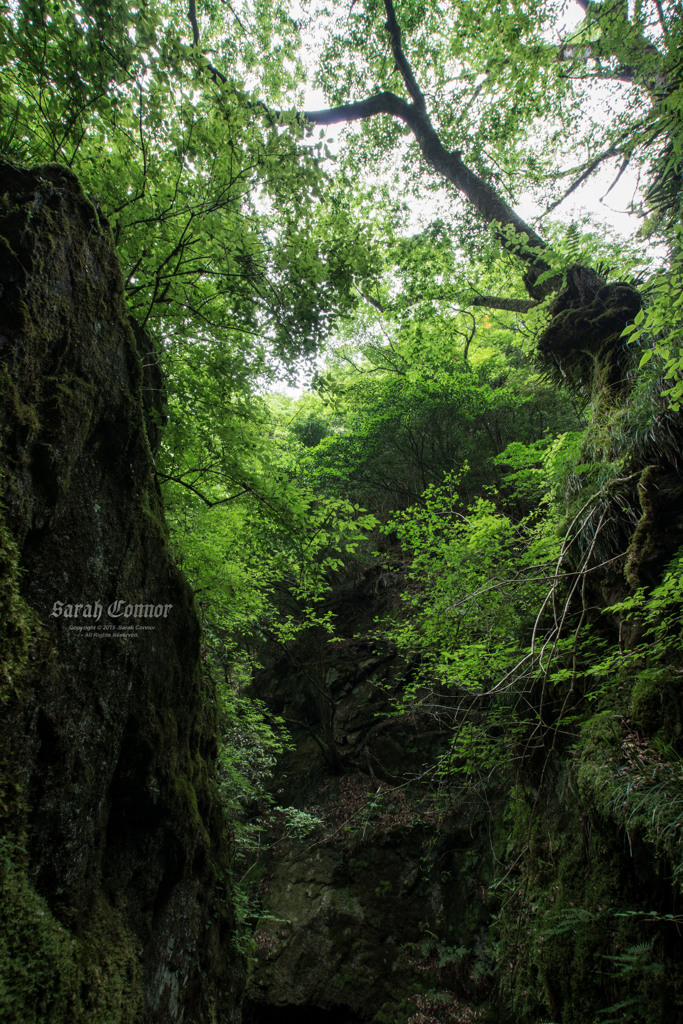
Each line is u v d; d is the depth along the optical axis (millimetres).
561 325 6258
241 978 3639
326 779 10195
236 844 5070
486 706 6594
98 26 3033
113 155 3770
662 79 5188
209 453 4910
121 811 2633
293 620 10922
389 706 10555
